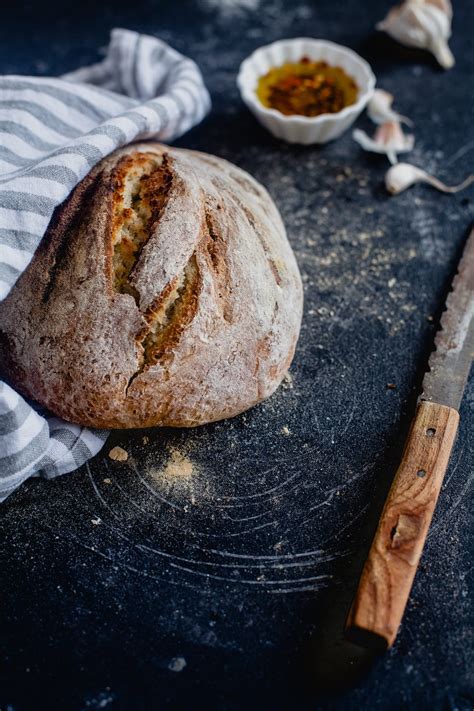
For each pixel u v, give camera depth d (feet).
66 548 2.14
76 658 1.99
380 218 2.80
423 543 2.04
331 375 2.44
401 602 1.96
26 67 3.19
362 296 2.60
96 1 3.44
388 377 2.44
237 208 2.32
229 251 2.22
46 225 2.20
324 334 2.52
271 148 2.97
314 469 2.27
